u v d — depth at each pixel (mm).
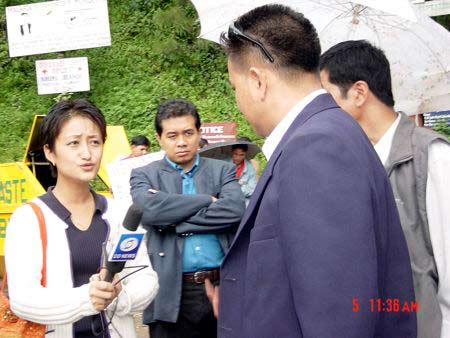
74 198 2771
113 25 16828
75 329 2705
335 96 2930
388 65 2943
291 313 1987
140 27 16719
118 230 2715
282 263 2004
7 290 2727
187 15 16484
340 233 1861
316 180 1916
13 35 13891
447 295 2662
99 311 2527
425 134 2777
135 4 17047
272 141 2230
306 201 1907
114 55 16062
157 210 3635
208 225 3668
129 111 14531
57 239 2676
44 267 2648
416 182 2719
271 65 2217
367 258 1866
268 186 2104
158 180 3896
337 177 1916
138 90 15109
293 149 1999
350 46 2945
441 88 4145
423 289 2674
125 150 9359
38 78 14086
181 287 3660
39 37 13844
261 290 2039
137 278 2846
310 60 2227
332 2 4262
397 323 2197
